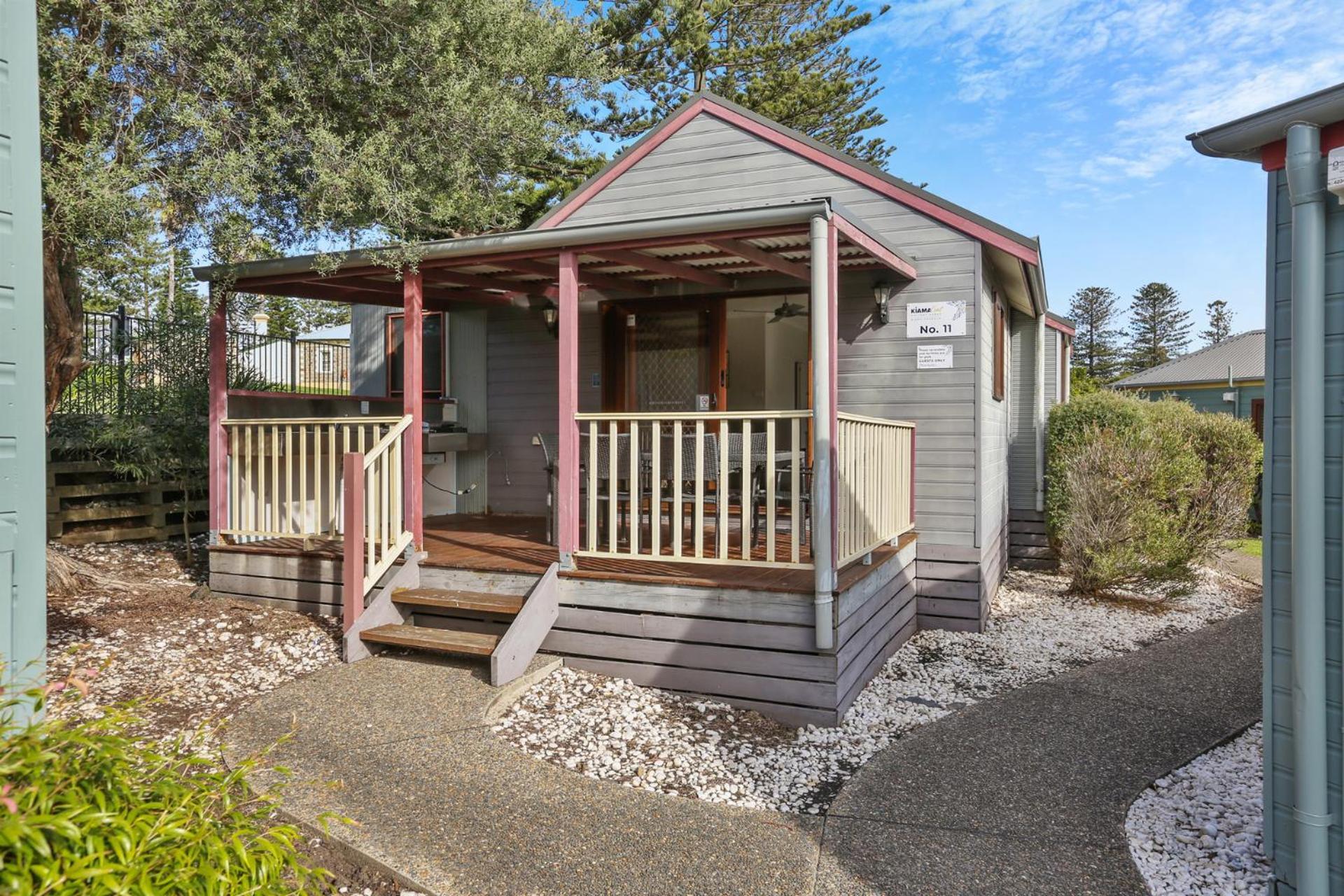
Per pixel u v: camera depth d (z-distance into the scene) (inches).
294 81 239.5
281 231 263.0
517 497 335.3
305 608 234.2
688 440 213.5
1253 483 387.5
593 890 108.9
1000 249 265.3
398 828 122.1
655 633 189.9
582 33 409.7
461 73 278.5
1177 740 167.2
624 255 223.8
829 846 121.8
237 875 73.5
